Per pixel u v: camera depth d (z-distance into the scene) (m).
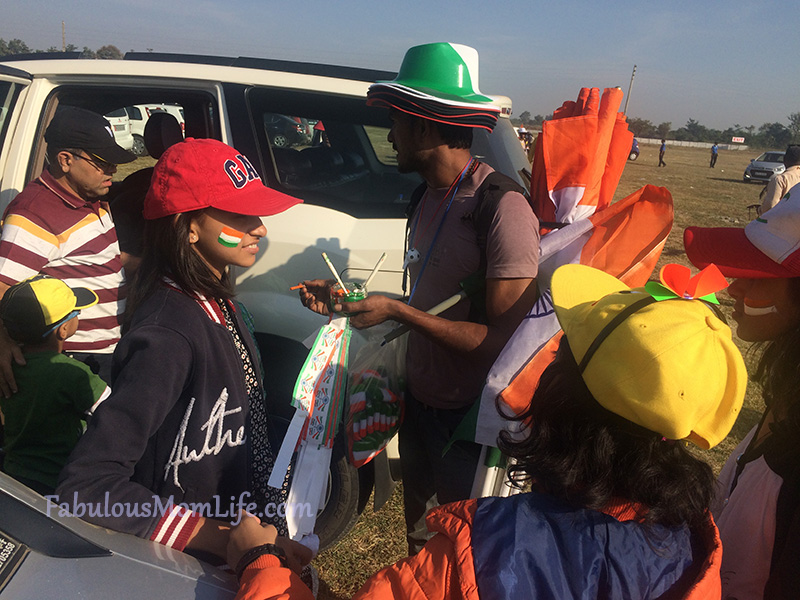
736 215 14.80
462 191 1.96
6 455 2.13
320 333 1.93
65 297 2.14
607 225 1.99
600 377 0.93
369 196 2.75
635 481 0.95
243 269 2.73
